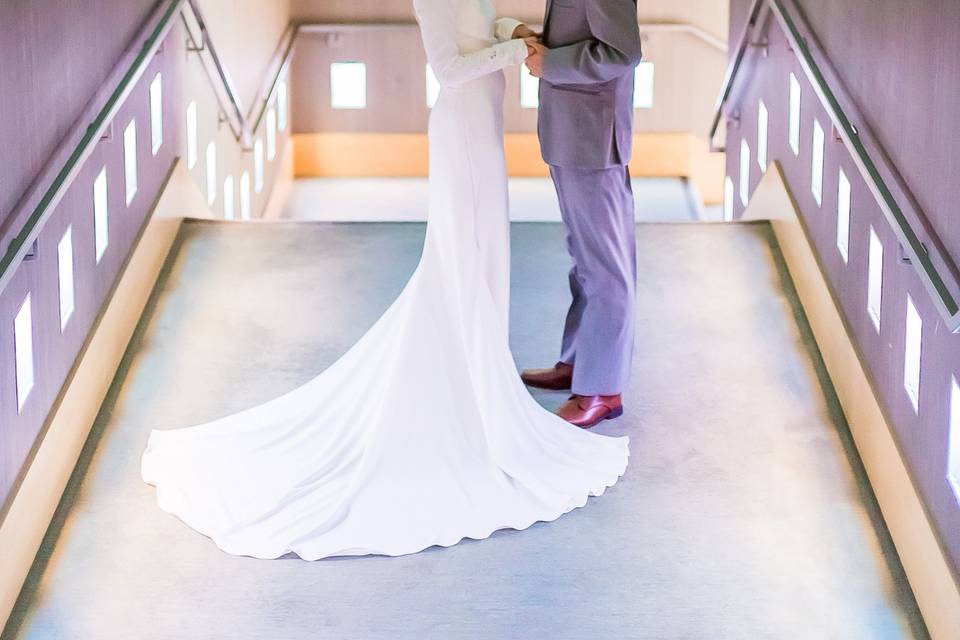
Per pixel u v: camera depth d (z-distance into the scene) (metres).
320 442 4.12
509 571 3.63
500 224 4.03
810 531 3.86
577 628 3.39
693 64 10.88
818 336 4.97
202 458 4.14
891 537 3.83
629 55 4.00
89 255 4.52
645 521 3.90
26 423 3.75
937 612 3.37
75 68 4.26
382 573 3.61
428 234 4.05
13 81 3.61
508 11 10.84
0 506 3.49
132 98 5.21
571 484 4.00
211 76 6.85
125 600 3.50
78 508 3.94
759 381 4.75
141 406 4.54
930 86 3.56
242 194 8.24
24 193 3.65
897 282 3.95
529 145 11.12
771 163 6.07
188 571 3.62
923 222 3.52
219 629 3.38
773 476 4.16
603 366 4.39
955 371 3.36
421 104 11.07
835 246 4.85
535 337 5.10
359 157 11.16
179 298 5.34
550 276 5.64
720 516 3.93
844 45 4.66
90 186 4.55
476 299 3.96
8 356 3.58
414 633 3.36
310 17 10.88
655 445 4.34
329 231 6.11
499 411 3.99
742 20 6.68
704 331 5.12
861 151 4.14
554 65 4.03
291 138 10.98
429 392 3.95
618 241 4.29
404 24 10.90
